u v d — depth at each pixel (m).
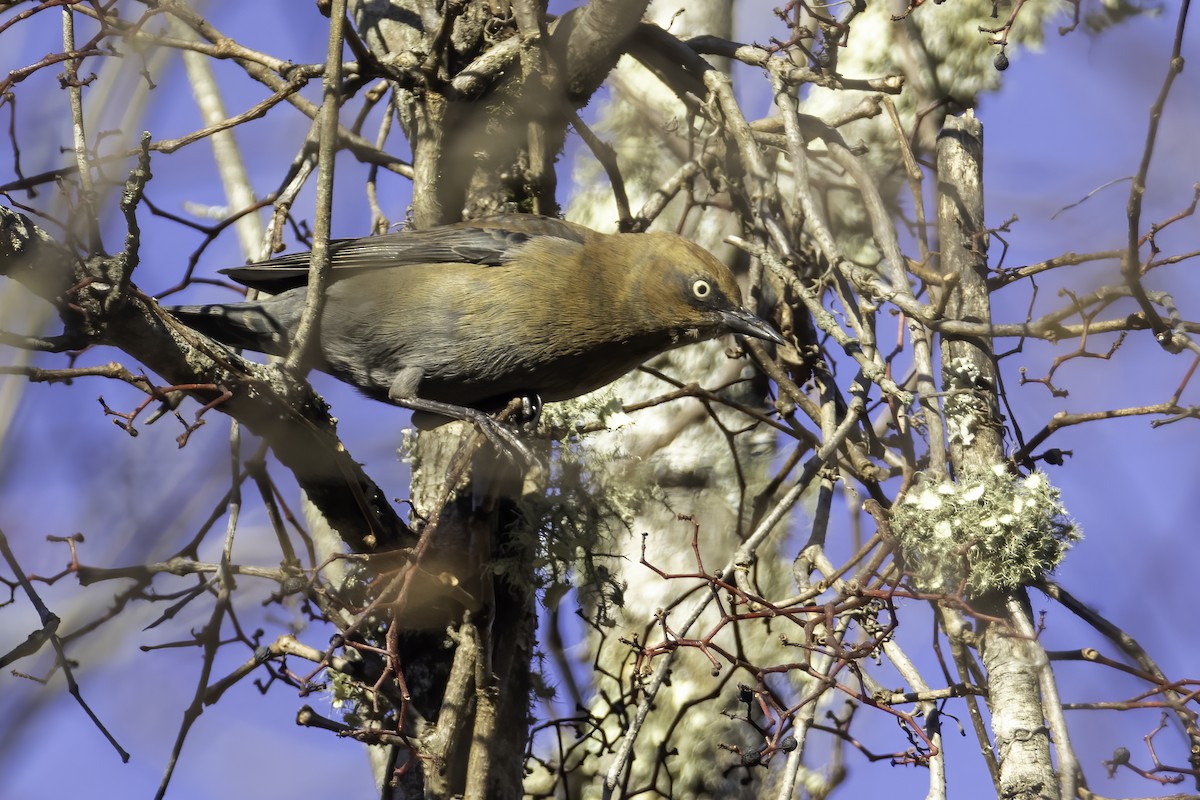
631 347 11.66
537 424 11.32
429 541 8.59
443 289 11.12
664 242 11.70
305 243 11.66
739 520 11.55
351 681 10.30
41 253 8.23
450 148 11.19
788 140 11.02
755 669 8.49
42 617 7.72
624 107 14.87
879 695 8.71
